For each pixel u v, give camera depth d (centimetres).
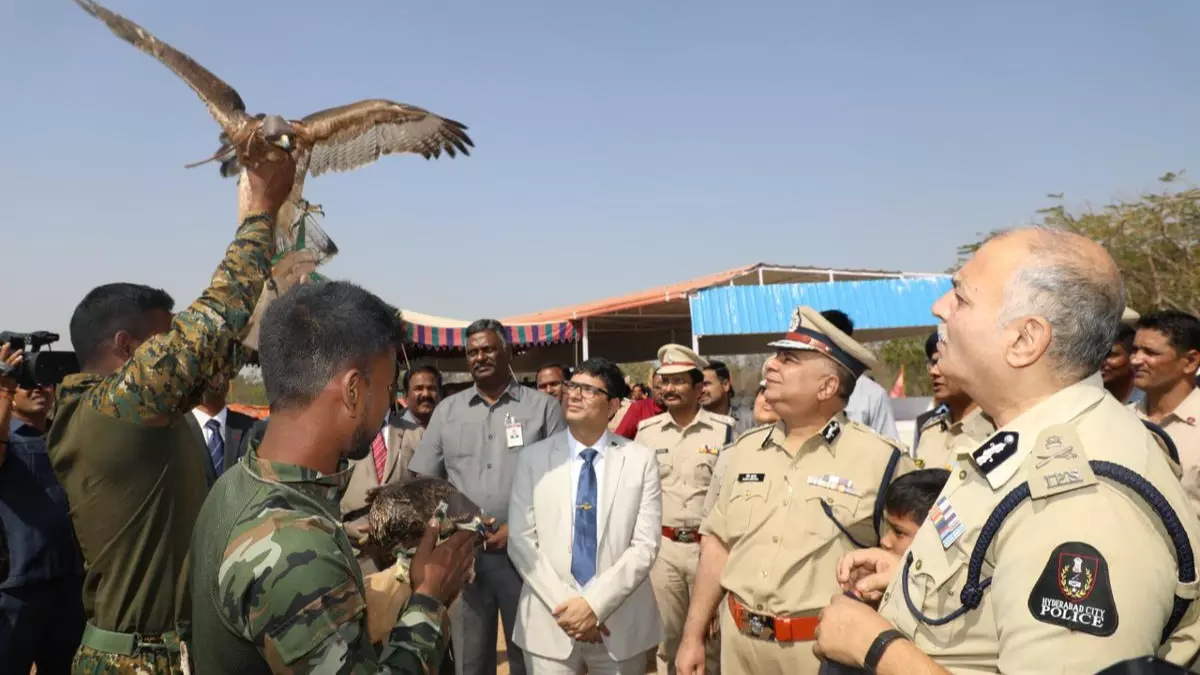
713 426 592
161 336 222
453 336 1402
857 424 339
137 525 231
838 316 390
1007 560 150
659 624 424
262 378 179
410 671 169
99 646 234
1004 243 170
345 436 177
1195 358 407
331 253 278
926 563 170
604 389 422
